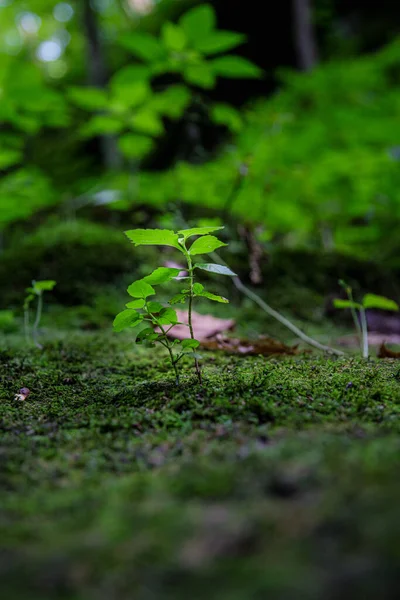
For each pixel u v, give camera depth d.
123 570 0.73
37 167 8.74
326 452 1.08
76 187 6.77
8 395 1.84
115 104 4.13
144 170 7.90
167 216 3.95
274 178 5.00
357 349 2.85
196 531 0.82
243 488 0.96
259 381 1.86
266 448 1.17
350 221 5.81
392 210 5.52
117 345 2.71
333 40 11.39
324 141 5.88
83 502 0.97
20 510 0.95
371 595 0.63
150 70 3.67
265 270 4.14
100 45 8.41
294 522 0.81
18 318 3.52
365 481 0.92
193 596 0.67
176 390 1.80
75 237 4.16
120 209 4.95
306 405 1.56
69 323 3.38
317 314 3.84
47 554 0.78
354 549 0.72
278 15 9.49
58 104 4.54
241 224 4.13
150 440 1.35
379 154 5.16
